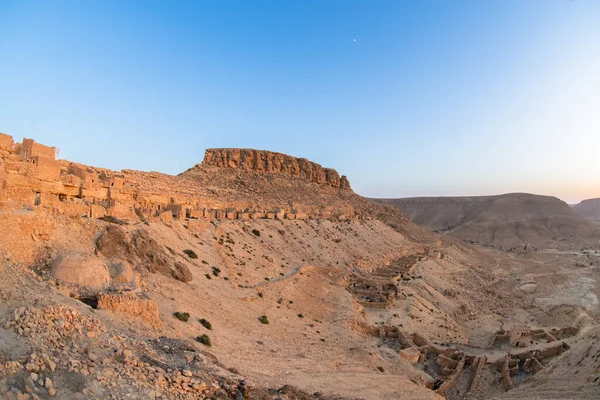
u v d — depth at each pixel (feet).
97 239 115.85
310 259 254.47
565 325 228.02
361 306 204.23
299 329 146.41
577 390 106.93
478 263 481.05
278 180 465.06
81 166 184.14
